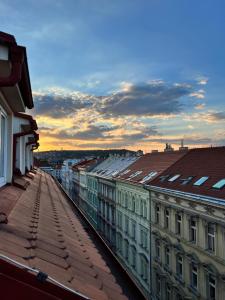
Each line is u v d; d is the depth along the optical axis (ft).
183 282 78.64
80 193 273.54
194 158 97.71
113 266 21.75
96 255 18.80
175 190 82.58
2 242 11.30
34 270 8.94
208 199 65.57
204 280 69.31
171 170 102.06
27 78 18.51
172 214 86.17
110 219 161.07
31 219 18.17
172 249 85.87
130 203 124.98
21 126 33.37
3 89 19.39
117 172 160.04
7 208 17.01
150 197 101.35
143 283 108.47
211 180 74.79
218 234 64.08
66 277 11.01
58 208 30.50
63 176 400.67
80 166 288.10
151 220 100.78
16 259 9.87
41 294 8.41
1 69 14.02
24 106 24.50
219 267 63.62
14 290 8.24
